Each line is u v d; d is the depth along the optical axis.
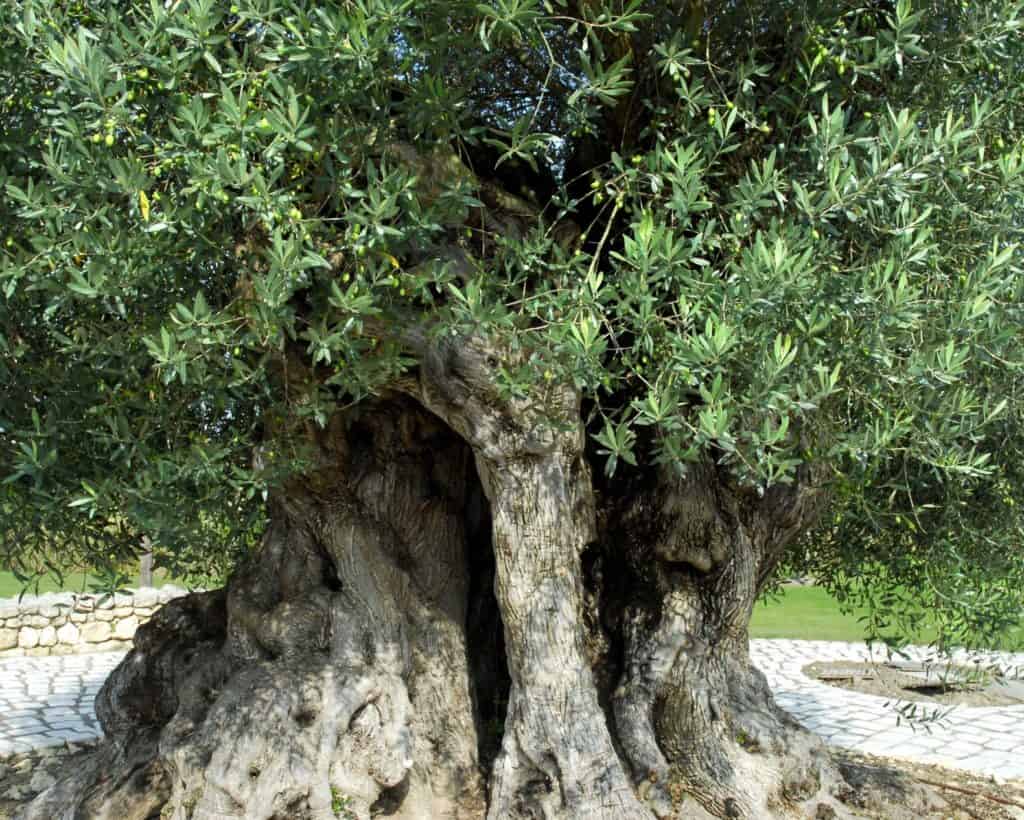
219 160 3.33
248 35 3.80
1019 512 6.54
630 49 5.04
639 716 5.98
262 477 4.90
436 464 6.69
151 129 3.96
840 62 4.39
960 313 4.03
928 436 4.46
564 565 5.69
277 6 3.63
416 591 6.51
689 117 4.65
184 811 5.49
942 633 7.07
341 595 6.37
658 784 5.79
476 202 3.99
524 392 4.49
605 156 6.09
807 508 6.48
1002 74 4.99
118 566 5.78
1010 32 4.51
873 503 6.39
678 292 4.59
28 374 4.86
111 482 4.48
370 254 4.19
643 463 6.52
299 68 3.62
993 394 5.21
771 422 4.16
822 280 3.97
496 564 5.77
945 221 4.85
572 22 5.13
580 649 5.72
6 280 3.94
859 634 17.47
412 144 4.69
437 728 6.23
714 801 5.88
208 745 5.65
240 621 6.52
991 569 6.59
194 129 3.50
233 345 3.90
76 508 5.34
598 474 6.84
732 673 6.38
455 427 5.62
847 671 14.25
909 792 7.00
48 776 8.10
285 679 5.88
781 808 5.89
